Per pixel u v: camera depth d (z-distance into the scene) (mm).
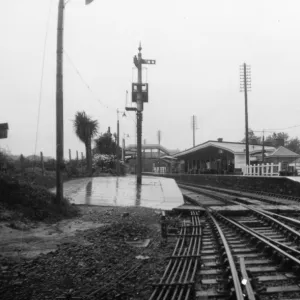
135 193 19047
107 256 7020
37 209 11070
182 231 9930
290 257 6250
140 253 7438
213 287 5496
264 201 19547
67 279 5652
